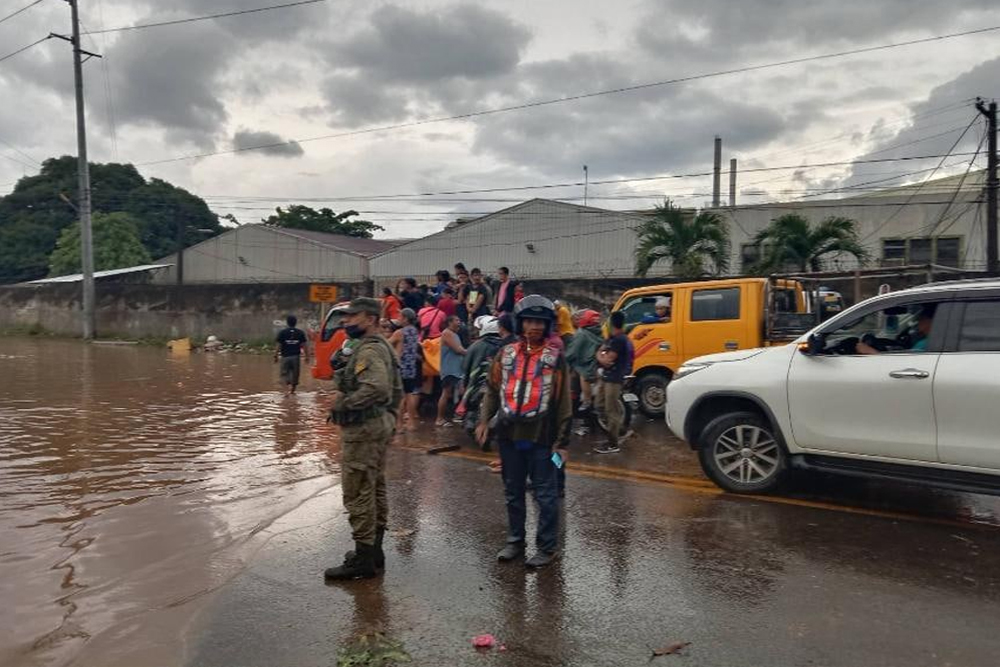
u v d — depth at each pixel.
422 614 4.27
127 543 5.48
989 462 5.29
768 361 6.43
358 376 4.75
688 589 4.57
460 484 7.14
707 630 4.03
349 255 38.69
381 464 4.95
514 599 4.46
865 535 5.47
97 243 49.09
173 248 57.50
